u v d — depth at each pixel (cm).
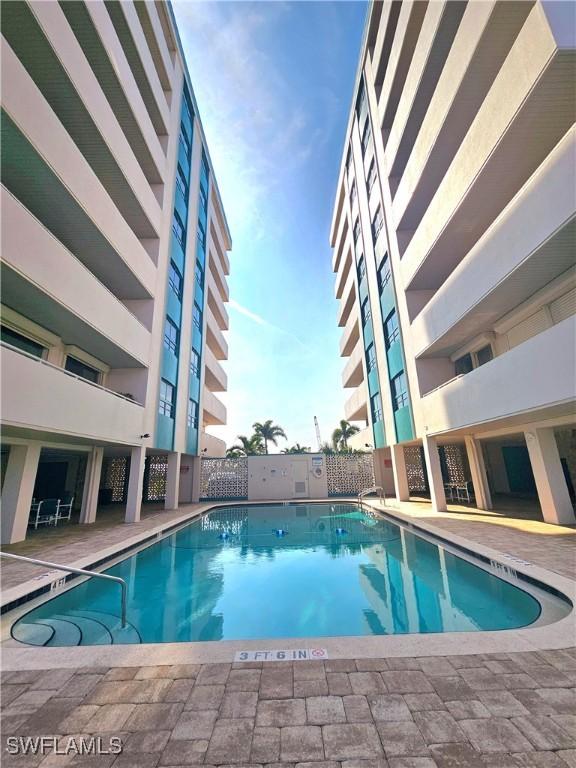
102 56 1016
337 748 208
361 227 1900
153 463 1880
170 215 1527
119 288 1252
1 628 425
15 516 839
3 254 633
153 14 1443
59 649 328
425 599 538
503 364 801
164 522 1137
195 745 212
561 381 635
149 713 242
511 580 535
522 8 734
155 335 1341
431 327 1141
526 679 270
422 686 264
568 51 583
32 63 806
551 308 840
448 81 930
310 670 289
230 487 1975
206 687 269
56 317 874
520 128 716
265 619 489
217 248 2678
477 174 826
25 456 885
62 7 907
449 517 1068
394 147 1381
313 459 2005
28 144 703
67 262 822
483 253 839
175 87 1658
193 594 590
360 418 2609
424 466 1892
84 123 938
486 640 329
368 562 756
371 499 1745
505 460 1588
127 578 674
